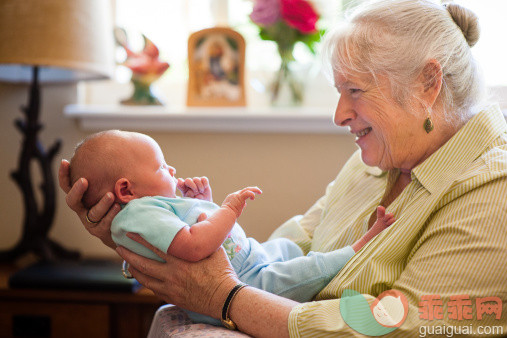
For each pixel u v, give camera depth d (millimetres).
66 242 2350
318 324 945
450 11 1173
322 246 1332
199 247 1031
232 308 1021
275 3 2164
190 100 2312
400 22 1121
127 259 1102
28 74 2254
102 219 1123
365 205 1312
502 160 1023
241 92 2301
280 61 2262
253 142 2230
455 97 1142
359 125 1180
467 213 982
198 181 1258
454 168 1084
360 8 1211
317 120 2143
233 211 1087
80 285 1853
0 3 1886
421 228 1057
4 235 2377
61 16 1900
